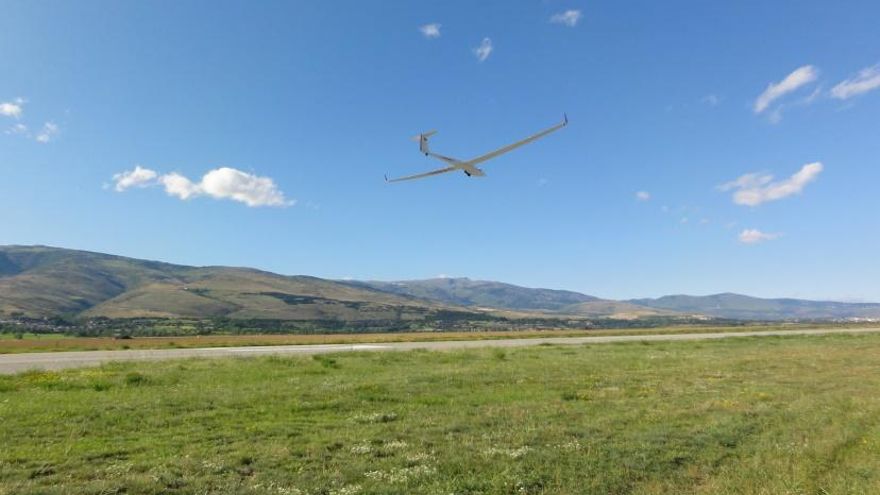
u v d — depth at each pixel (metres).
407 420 13.79
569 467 10.09
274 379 21.14
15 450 10.55
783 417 14.19
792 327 84.44
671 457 10.69
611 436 12.30
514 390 18.67
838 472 9.81
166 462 9.96
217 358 29.31
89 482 8.85
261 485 8.95
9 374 21.41
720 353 33.66
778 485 9.07
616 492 8.95
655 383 20.45
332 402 15.88
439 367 25.30
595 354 33.03
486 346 40.50
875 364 26.75
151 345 43.25
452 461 10.32
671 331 70.12
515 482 9.22
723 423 13.38
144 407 14.61
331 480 9.30
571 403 16.33
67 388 18.48
